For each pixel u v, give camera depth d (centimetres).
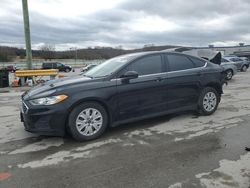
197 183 354
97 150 475
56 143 515
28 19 1593
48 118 499
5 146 507
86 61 8194
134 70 583
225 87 1309
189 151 459
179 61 653
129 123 630
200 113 695
